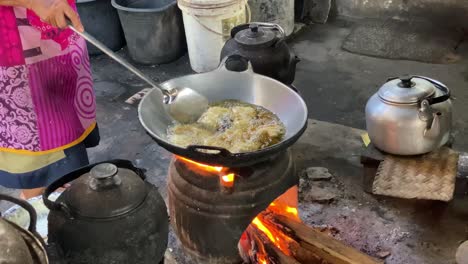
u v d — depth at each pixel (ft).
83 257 4.79
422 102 6.52
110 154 9.70
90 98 7.16
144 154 8.91
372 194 7.20
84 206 4.81
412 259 6.27
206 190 5.69
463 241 6.45
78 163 7.19
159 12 12.54
